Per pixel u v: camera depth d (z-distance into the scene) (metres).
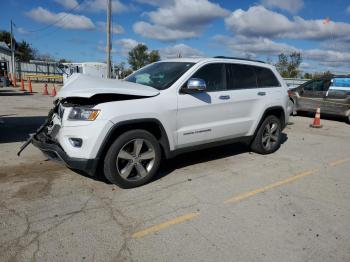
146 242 3.13
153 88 4.59
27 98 16.27
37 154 5.78
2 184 4.37
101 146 3.98
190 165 5.54
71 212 3.65
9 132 7.58
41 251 2.91
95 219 3.52
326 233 3.44
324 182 5.03
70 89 4.19
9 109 11.60
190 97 4.80
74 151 3.96
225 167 5.52
